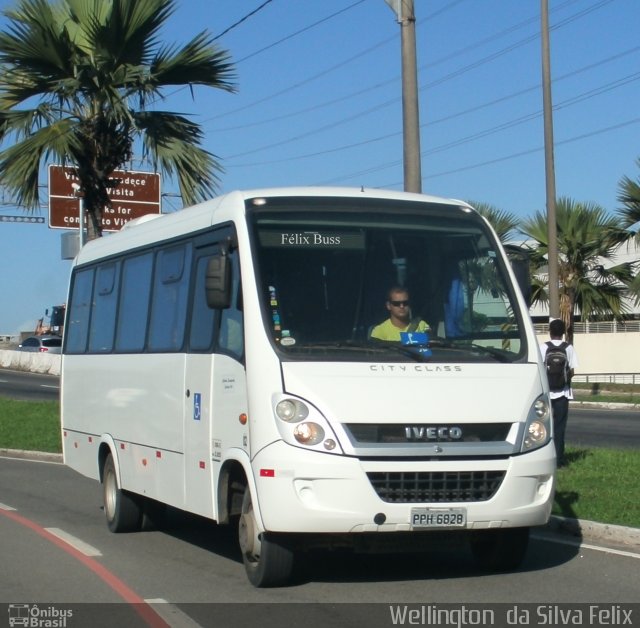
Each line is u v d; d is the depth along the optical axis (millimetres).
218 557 10062
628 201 29750
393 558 9750
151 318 10672
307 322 8258
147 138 17484
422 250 8812
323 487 7672
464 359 8352
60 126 16719
